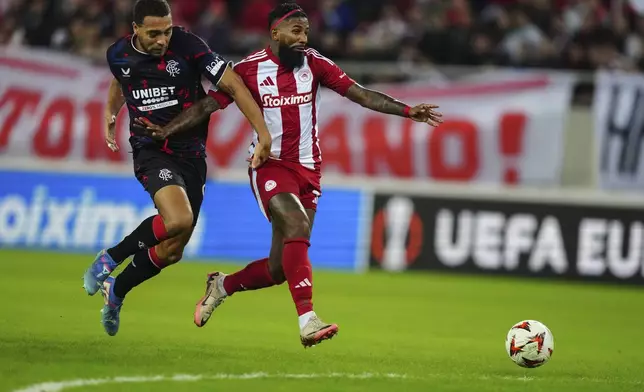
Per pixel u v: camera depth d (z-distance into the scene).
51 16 66.81
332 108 61.19
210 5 70.50
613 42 62.72
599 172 59.00
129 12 67.19
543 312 43.22
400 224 59.09
